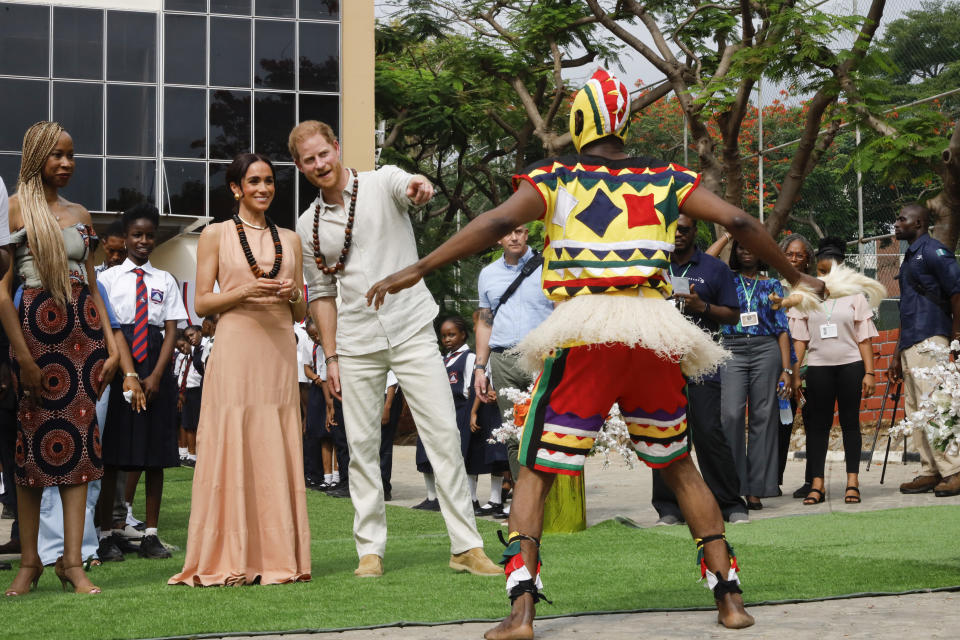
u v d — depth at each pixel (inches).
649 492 502.3
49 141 254.8
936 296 427.8
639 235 181.5
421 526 394.0
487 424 456.4
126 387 291.0
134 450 308.3
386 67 1258.0
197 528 260.7
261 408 265.9
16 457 250.5
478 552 269.4
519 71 1133.1
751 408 428.8
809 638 174.6
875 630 179.8
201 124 1092.5
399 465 773.9
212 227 273.0
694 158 1023.0
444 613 209.2
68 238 254.4
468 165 1401.3
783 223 712.4
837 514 380.2
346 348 275.4
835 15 647.1
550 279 184.9
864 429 647.8
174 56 1087.0
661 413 187.3
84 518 254.2
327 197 277.9
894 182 632.4
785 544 306.8
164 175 1081.4
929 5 627.8
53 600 235.6
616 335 176.6
